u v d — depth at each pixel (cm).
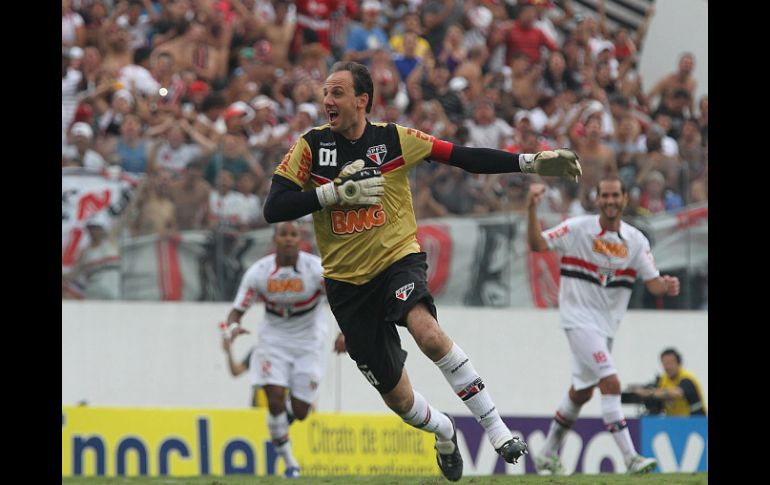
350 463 4362
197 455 4284
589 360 3547
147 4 5538
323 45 5738
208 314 4703
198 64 5472
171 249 4669
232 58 5597
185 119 5197
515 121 5584
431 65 5756
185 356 4681
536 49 5897
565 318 3591
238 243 4697
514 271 4944
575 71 5919
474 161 2144
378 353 2178
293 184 2131
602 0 6306
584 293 3566
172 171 4659
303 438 4322
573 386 3612
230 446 4312
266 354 3878
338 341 3469
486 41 5894
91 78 5203
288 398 4250
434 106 5406
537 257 4959
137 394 4628
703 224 4991
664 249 4969
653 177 4966
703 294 5009
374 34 5803
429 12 5878
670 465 4556
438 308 4862
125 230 4628
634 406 4953
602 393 3534
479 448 4659
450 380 2133
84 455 4194
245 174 4697
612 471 4719
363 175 2088
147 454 4244
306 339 3906
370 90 2145
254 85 5472
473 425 4678
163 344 4656
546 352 4984
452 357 2109
